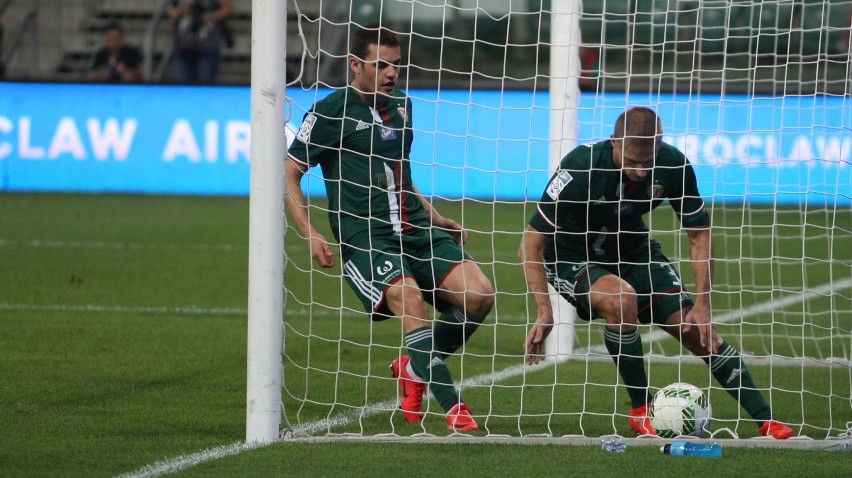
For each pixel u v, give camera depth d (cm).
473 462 1450
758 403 1678
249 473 1377
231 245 4347
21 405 1803
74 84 6069
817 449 1551
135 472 1373
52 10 7000
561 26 2317
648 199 1689
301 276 3716
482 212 5409
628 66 2198
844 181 4841
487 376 2191
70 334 2556
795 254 4225
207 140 6047
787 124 5072
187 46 6322
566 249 1773
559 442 1578
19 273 3578
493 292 1706
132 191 6103
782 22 5441
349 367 2283
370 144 1730
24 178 6134
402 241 1747
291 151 1722
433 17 6059
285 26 1558
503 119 5759
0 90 6091
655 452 1522
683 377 2209
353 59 1719
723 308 3178
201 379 2069
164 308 2984
